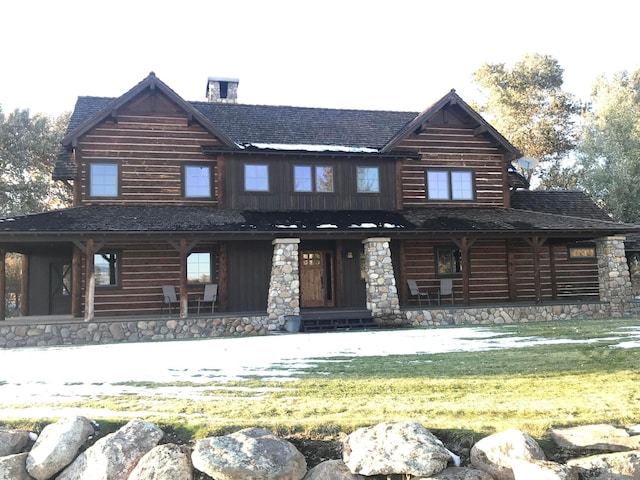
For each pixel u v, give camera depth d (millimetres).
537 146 43094
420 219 18453
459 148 21188
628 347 10312
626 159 33344
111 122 18312
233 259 18203
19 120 32281
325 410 6047
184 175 18672
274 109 22531
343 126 21906
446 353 10242
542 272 21609
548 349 10383
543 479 4438
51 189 34375
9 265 32125
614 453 4793
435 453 4801
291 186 19234
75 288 17312
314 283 19484
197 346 11930
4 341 14062
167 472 4902
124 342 13781
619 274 18562
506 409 5883
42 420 5812
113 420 5742
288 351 10898
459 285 20469
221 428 5449
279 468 4895
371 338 12859
